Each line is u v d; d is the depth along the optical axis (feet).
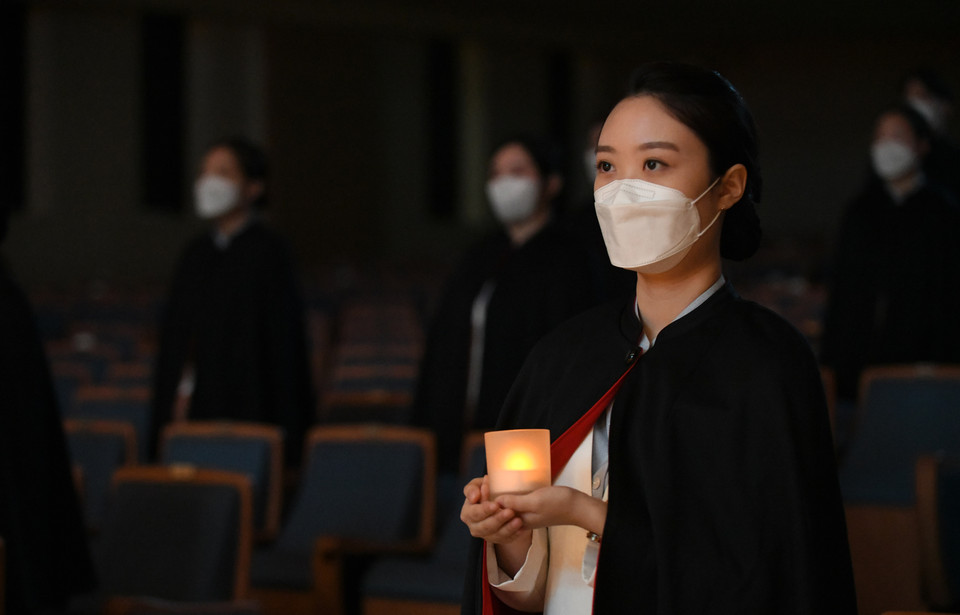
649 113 5.47
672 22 70.44
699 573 4.91
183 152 61.67
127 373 25.84
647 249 5.41
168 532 13.64
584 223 17.13
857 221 21.04
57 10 57.72
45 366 11.68
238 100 63.10
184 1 57.41
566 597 5.53
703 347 5.32
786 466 4.93
